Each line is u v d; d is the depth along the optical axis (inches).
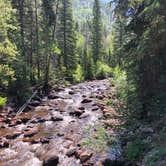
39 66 1480.1
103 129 553.6
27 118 751.1
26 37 1504.7
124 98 576.4
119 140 478.3
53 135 601.9
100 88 1290.6
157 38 452.8
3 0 1003.9
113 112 642.2
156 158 352.8
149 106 491.5
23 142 585.0
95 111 755.4
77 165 449.4
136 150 409.4
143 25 514.0
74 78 1820.9
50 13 1620.3
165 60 468.1
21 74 1158.3
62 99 1046.4
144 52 462.6
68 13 1978.3
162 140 388.5
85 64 2135.8
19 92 1045.2
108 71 2174.0
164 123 418.3
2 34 979.3
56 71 1644.9
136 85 517.3
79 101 964.6
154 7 430.0
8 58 1013.2
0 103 878.4
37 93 1141.1
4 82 1021.2
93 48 2539.4
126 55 544.1
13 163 494.0
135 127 491.8
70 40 1987.0
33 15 1583.4
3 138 605.0
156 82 478.9
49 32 1594.5
